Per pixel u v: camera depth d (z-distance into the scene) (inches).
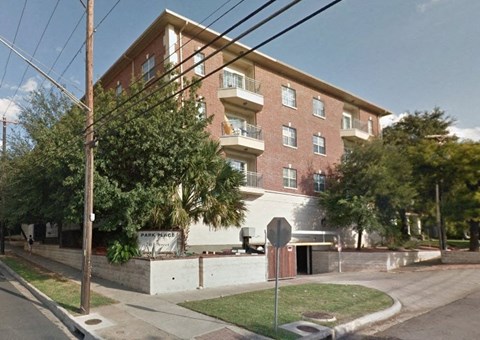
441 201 927.0
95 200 479.2
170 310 374.6
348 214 940.6
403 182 946.1
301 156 1095.0
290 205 1031.6
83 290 366.0
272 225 313.3
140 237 563.2
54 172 553.0
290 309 374.6
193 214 589.9
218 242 837.8
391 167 957.8
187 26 842.8
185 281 505.4
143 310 375.9
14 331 317.7
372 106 1395.2
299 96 1128.2
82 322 330.3
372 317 354.6
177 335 293.3
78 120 547.5
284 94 1087.0
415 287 550.6
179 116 556.1
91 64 412.2
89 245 375.9
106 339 284.7
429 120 1498.5
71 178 484.1
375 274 749.9
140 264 495.5
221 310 367.6
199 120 590.2
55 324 346.0
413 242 1074.7
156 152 517.0
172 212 542.9
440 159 897.5
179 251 593.3
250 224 923.4
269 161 998.4
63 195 536.7
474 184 856.9
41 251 984.3
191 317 346.0
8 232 1528.1
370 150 1000.9
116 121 508.1
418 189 969.5
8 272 712.4
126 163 532.4
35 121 824.9
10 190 830.5
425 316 377.1
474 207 832.9
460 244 1358.3
